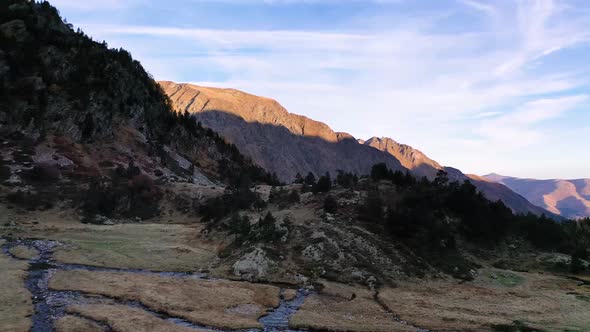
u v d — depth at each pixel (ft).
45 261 247.29
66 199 407.44
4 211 358.23
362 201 358.23
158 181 515.91
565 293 265.54
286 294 223.51
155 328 156.97
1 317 155.02
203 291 212.84
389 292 239.09
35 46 638.53
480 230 367.66
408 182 423.23
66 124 565.53
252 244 285.84
